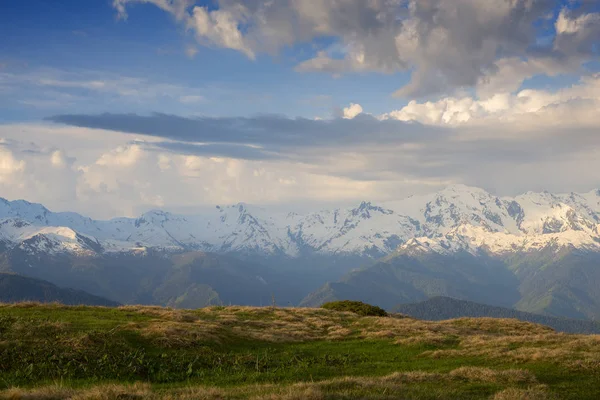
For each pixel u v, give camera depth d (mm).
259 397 17625
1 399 17141
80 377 24297
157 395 18047
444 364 30281
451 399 19797
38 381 22906
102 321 34938
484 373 25062
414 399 19000
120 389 18406
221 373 26906
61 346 26953
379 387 20531
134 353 27828
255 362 29578
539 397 20594
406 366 29750
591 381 24703
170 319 40094
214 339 32938
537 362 29359
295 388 19703
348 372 28031
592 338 37375
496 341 38094
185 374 26266
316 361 30906
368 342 39344
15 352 25547
